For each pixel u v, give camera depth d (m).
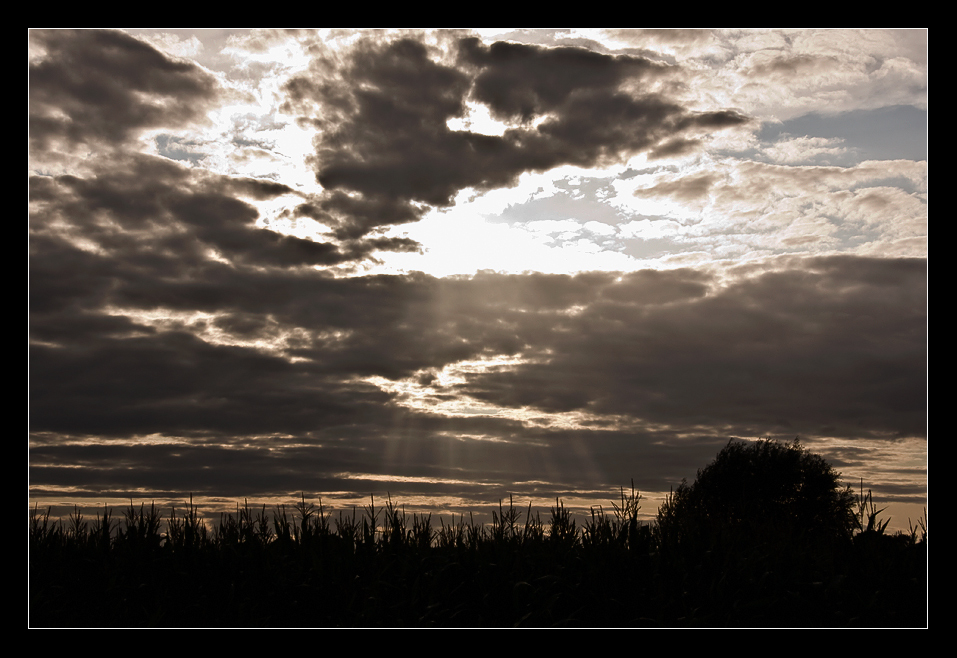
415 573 6.39
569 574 6.37
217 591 6.25
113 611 5.98
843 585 6.42
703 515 7.55
